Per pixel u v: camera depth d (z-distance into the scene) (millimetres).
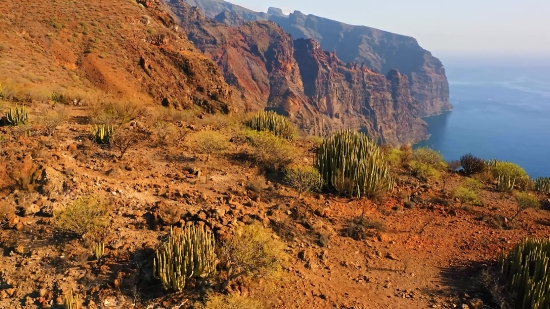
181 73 53188
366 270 7672
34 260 6676
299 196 10148
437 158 17219
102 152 11539
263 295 6434
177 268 6043
